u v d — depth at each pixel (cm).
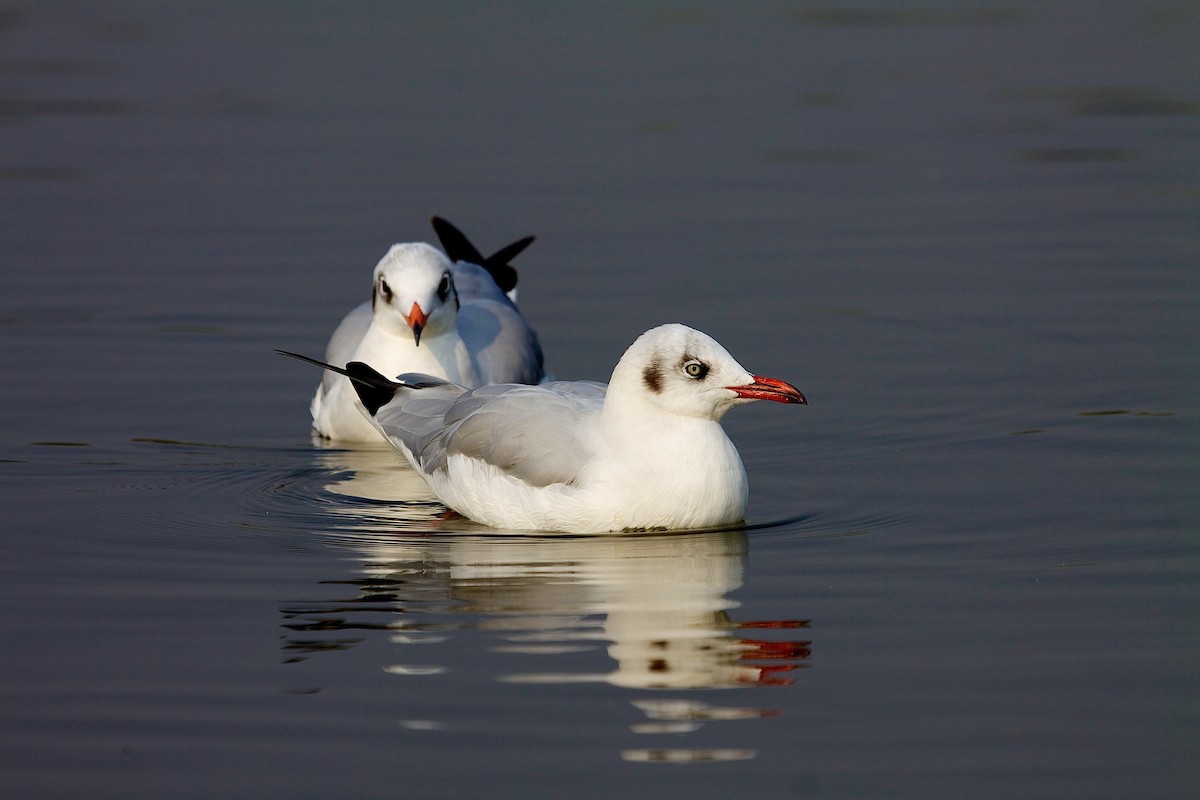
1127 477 1380
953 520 1291
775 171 2439
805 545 1244
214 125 2686
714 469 1276
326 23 3494
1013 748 902
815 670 1001
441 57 3170
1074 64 3097
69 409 1628
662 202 2297
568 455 1293
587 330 1848
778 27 3466
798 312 1888
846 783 865
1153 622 1069
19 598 1134
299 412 1661
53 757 903
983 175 2416
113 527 1301
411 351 1606
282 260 2072
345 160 2497
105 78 2989
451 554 1236
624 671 999
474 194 2327
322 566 1205
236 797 862
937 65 3103
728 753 898
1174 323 1822
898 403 1614
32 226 2188
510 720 937
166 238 2150
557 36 3378
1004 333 1806
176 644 1051
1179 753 894
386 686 984
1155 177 2386
